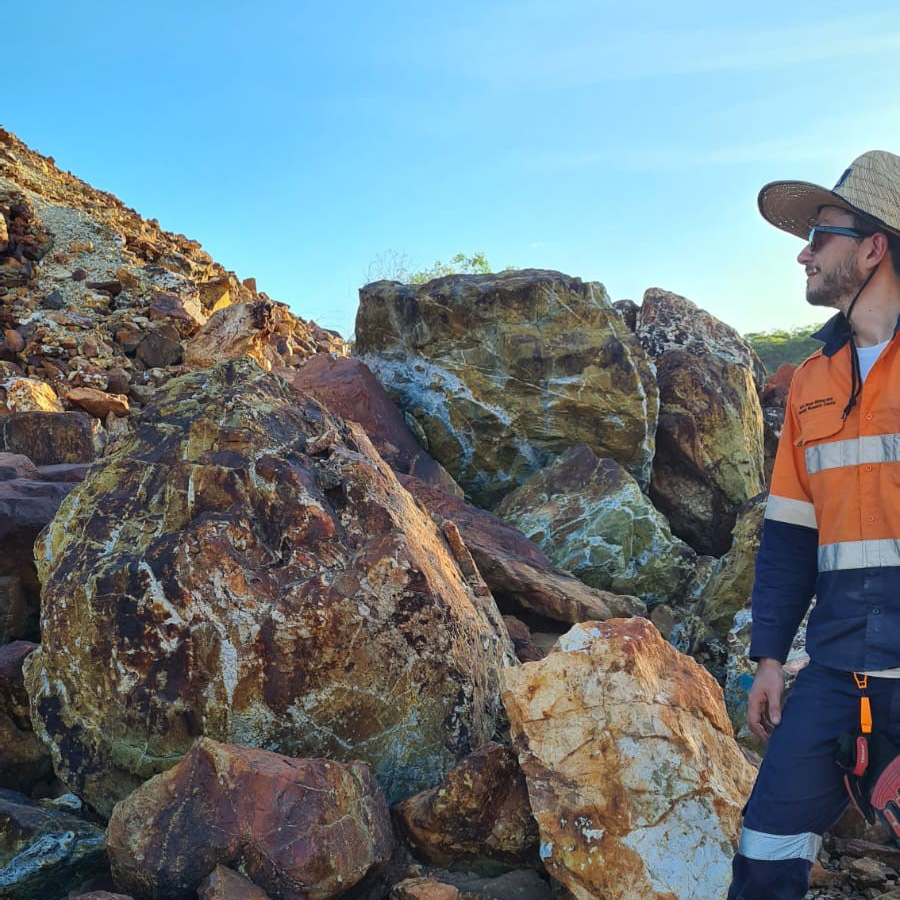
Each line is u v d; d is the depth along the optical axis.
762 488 8.09
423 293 7.70
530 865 3.33
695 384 7.78
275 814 2.97
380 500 3.96
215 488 3.78
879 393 2.34
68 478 5.70
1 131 16.39
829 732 2.31
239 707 3.50
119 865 3.04
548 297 7.45
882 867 3.37
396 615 3.64
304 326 15.41
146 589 3.55
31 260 12.69
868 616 2.29
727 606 5.90
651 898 2.91
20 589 4.62
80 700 3.68
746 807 2.40
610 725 3.14
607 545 6.45
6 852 3.16
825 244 2.49
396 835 3.40
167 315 11.39
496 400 7.41
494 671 4.16
